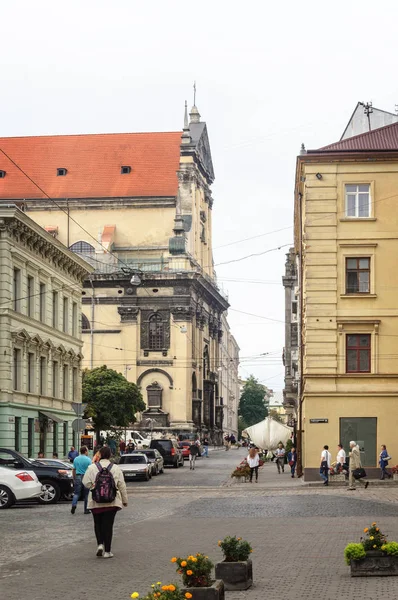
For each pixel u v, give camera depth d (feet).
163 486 165.78
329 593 49.01
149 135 423.64
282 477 188.96
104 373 299.99
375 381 163.12
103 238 395.34
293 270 306.35
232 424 598.34
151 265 396.78
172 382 388.16
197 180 420.77
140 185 405.80
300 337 184.85
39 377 196.24
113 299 391.65
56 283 209.56
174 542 72.84
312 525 84.28
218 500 122.83
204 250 446.19
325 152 165.78
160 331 391.65
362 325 164.14
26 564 61.57
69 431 218.38
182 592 42.52
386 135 172.96
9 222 175.22
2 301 175.42
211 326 453.17
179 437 358.02
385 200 165.27
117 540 74.59
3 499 112.47
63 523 91.15
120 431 298.97
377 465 161.79
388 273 164.35
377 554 54.90
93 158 416.05
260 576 55.62
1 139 424.87
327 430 162.81
